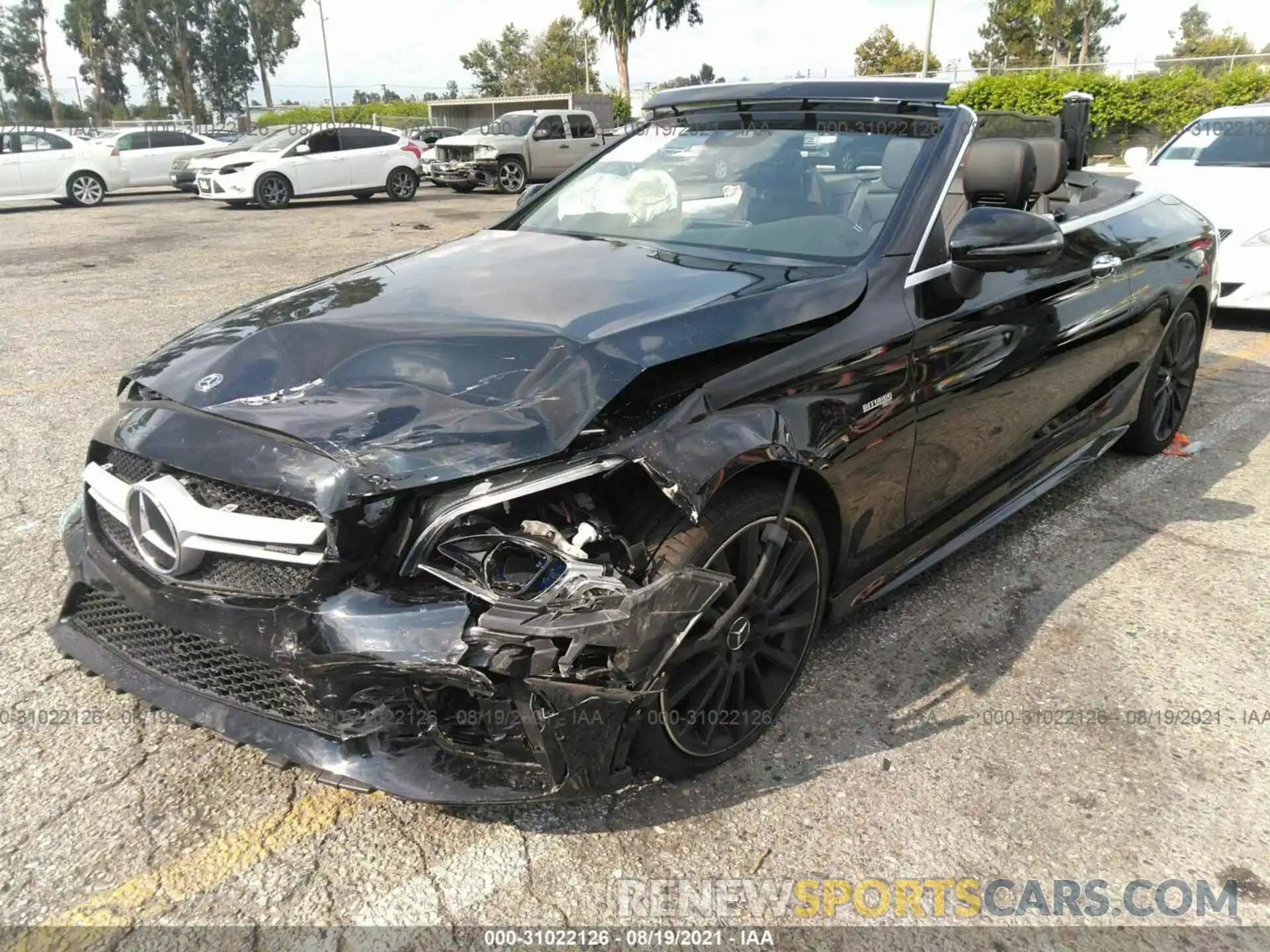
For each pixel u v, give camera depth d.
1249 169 7.58
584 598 1.96
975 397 3.06
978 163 2.99
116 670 2.37
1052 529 4.00
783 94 3.46
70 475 4.37
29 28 73.69
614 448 2.08
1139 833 2.31
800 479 2.45
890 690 2.86
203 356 2.44
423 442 2.01
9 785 2.39
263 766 2.48
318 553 1.99
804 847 2.25
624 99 41.25
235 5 84.38
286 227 14.09
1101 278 3.73
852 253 2.87
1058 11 44.44
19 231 13.96
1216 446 4.95
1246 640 3.16
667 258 2.93
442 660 1.90
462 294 2.66
